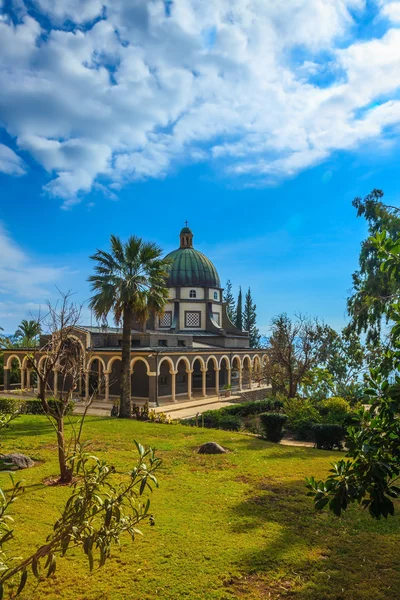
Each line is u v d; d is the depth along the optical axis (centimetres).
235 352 4397
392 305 556
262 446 1580
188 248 5134
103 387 3622
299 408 2275
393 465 498
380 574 656
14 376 4406
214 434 1806
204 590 607
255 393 4553
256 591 608
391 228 2442
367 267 2483
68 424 1953
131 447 1477
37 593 591
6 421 808
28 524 802
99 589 604
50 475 1106
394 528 830
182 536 777
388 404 482
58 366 1188
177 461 1305
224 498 981
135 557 698
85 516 400
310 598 592
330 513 901
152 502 945
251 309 8081
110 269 2444
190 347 4016
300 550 730
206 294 4884
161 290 2523
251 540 766
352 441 497
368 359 2719
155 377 3216
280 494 1018
